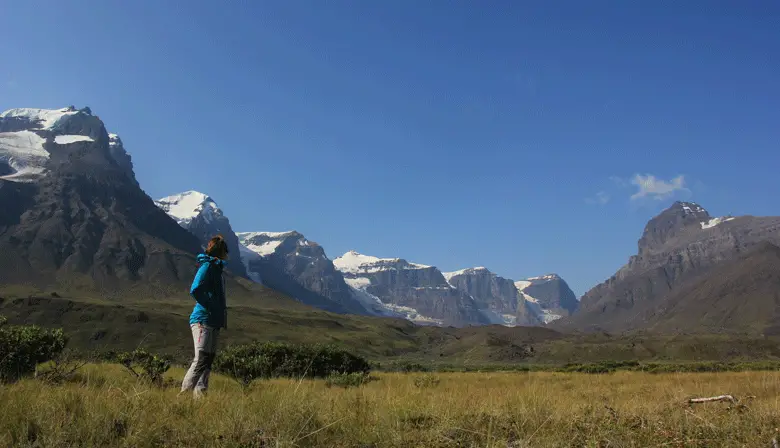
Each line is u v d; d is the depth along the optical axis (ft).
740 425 20.99
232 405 20.68
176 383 34.32
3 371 29.66
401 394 29.68
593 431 19.47
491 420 20.86
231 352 79.51
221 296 28.07
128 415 18.29
